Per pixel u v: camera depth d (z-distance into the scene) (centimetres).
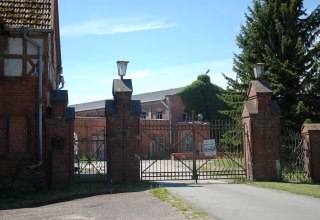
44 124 1664
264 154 1845
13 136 1638
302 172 1894
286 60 2625
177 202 1203
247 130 1886
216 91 6088
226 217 966
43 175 1644
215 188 1585
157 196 1354
